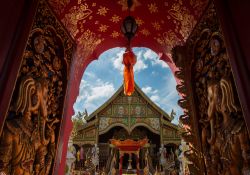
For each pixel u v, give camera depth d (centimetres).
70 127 406
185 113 354
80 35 436
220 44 282
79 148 2323
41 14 301
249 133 209
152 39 503
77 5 381
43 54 304
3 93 211
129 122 2314
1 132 207
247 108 211
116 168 2272
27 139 249
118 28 473
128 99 2414
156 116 2341
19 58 237
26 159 245
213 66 303
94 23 445
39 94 276
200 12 340
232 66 239
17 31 242
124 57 377
